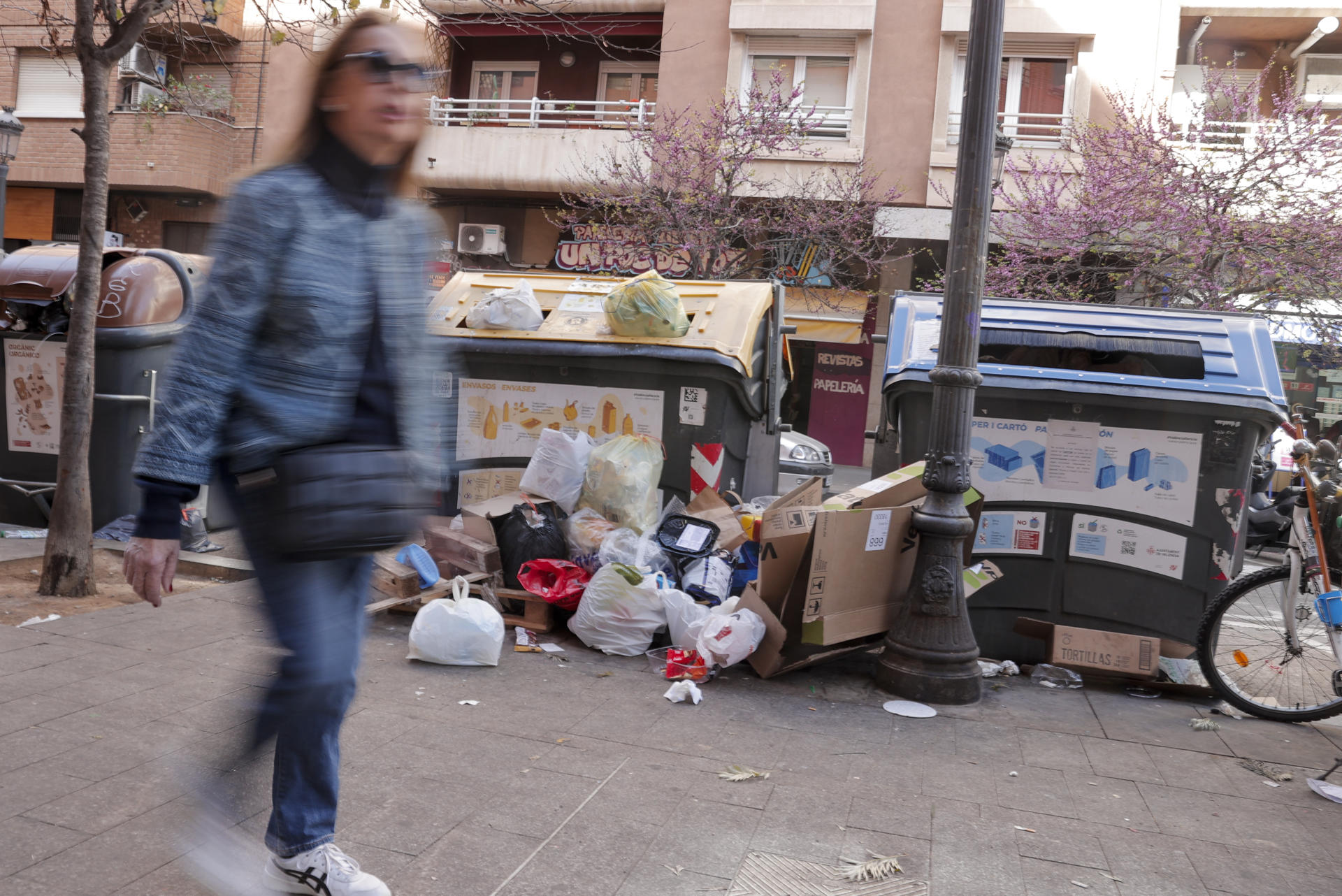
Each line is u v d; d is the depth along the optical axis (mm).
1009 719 4395
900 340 5598
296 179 1990
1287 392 17000
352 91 2039
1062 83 17016
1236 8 16578
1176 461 5051
